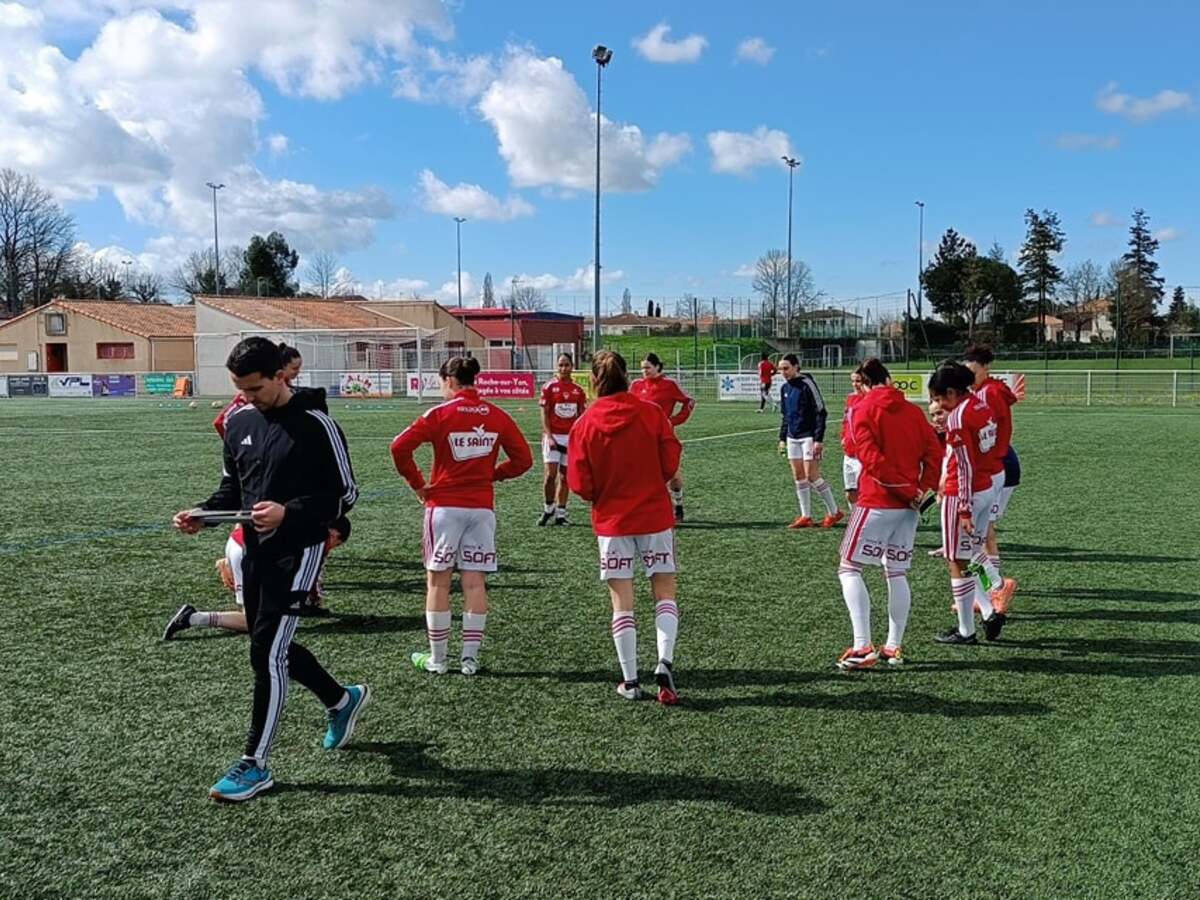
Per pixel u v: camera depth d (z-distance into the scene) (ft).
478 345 210.38
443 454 18.08
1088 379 110.01
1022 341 249.14
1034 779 13.37
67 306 178.91
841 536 32.27
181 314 196.65
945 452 20.85
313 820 12.32
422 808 12.63
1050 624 21.47
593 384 16.97
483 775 13.65
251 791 12.84
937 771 13.65
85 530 33.81
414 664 18.72
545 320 233.35
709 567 27.50
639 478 16.72
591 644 20.07
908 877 10.81
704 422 85.92
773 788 13.14
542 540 32.07
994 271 245.65
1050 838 11.69
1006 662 18.76
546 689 17.34
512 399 122.21
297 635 20.83
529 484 46.62
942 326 247.09
